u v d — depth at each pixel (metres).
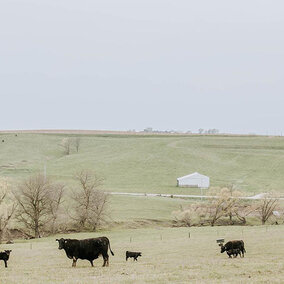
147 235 79.00
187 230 83.44
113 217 106.50
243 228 81.88
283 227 79.88
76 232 96.06
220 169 193.50
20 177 175.12
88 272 34.94
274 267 35.25
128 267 37.88
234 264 37.38
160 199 131.25
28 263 45.38
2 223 90.81
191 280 30.36
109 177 182.12
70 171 191.12
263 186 163.88
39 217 100.06
